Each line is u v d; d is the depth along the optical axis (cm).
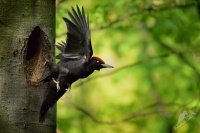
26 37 888
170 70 1820
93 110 2070
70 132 1593
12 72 881
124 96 1919
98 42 1802
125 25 1526
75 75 864
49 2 910
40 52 909
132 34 1828
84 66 855
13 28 886
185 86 1773
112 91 2034
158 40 1681
